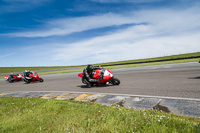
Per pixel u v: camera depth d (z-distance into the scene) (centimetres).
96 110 400
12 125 342
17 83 1609
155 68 1689
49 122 342
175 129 254
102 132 273
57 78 1680
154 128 267
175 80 805
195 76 869
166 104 421
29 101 579
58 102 516
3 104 581
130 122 304
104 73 831
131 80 965
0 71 5484
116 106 446
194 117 318
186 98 457
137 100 491
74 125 313
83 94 666
